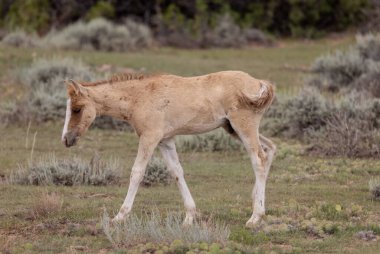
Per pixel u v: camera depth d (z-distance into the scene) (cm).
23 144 5881
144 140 3475
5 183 4553
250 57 10425
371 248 3078
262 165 3481
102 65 8925
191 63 9481
